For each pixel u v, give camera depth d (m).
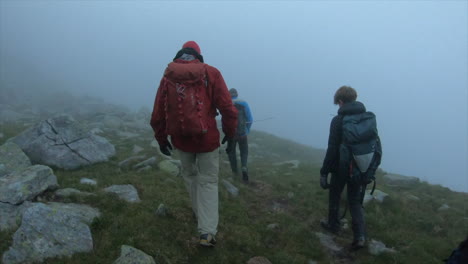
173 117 3.29
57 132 6.24
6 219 3.52
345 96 4.70
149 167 6.38
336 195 4.96
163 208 4.28
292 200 6.34
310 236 4.79
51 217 3.36
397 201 6.42
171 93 3.28
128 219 3.91
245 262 3.80
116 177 5.55
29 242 3.09
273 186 7.19
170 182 5.68
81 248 3.24
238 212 5.12
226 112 3.49
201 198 3.70
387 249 4.54
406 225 5.48
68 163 5.97
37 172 4.21
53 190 4.32
